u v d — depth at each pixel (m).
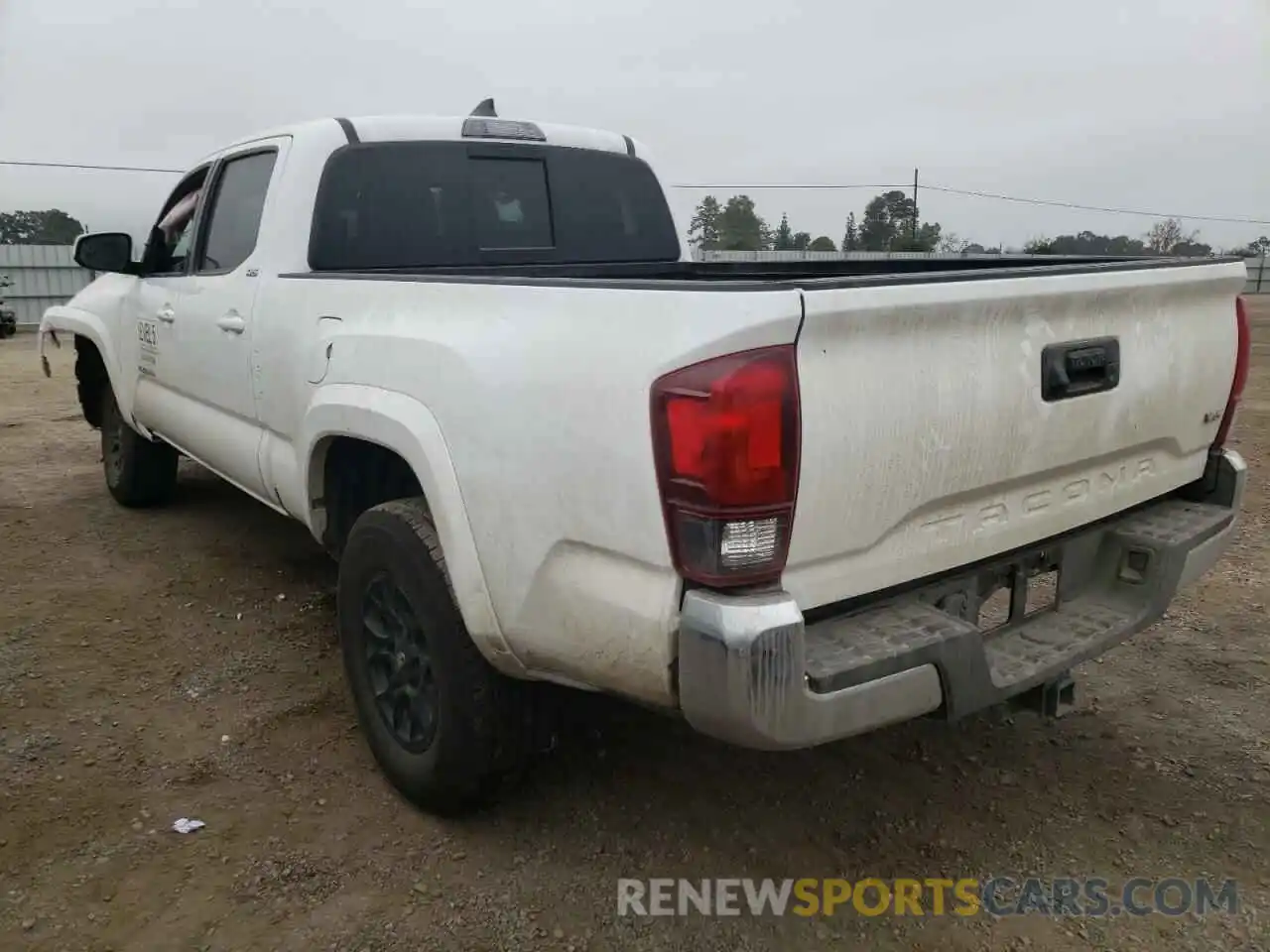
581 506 2.21
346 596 3.03
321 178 3.62
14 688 3.66
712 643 1.96
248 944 2.40
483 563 2.46
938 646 2.16
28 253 28.05
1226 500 3.09
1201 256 3.16
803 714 2.00
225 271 4.04
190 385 4.32
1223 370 3.02
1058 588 2.79
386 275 2.98
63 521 5.74
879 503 2.17
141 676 3.79
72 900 2.54
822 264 4.44
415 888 2.61
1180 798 3.03
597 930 2.47
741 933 2.46
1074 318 2.48
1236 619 4.34
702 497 1.97
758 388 1.93
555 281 2.34
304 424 3.19
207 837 2.80
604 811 2.95
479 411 2.42
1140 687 3.74
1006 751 3.31
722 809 2.97
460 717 2.64
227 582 4.77
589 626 2.24
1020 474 2.45
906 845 2.82
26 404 10.60
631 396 2.07
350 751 3.28
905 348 2.14
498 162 4.07
